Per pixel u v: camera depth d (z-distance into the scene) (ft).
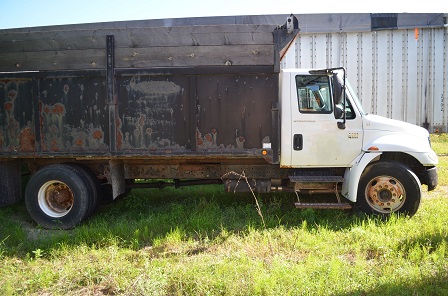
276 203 20.62
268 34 17.57
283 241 15.60
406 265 12.83
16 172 20.26
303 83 18.85
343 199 21.57
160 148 18.31
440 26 42.50
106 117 18.33
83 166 19.58
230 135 18.15
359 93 43.37
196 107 18.10
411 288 11.28
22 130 18.72
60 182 18.86
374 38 42.73
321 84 18.98
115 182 19.48
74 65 18.20
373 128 18.94
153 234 17.26
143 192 24.90
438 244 14.32
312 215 18.44
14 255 15.14
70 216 18.69
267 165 19.77
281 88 18.83
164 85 18.07
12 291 11.85
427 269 12.34
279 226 17.60
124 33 17.87
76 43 18.10
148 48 17.89
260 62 17.70
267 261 13.70
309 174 19.69
